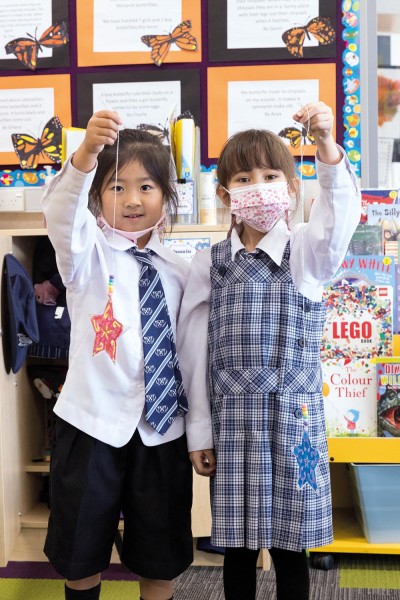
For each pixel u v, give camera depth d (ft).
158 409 4.62
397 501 6.63
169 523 4.67
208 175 7.34
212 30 8.04
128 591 6.16
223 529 4.46
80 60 8.18
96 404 4.59
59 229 4.37
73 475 4.61
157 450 4.67
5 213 7.98
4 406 6.93
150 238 4.97
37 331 7.07
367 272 6.89
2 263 6.90
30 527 7.17
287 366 4.52
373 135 7.95
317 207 4.52
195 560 6.82
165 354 4.71
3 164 8.26
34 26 8.21
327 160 4.31
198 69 8.07
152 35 8.09
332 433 6.66
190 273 4.98
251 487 4.44
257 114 8.05
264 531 4.41
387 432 6.61
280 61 8.01
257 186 4.60
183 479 4.79
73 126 8.21
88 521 4.56
